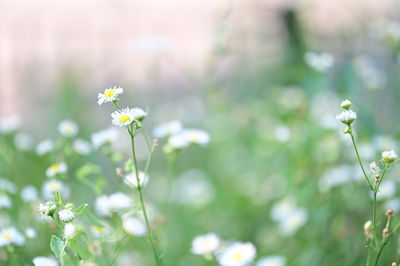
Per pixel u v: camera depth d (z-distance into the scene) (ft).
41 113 7.88
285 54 7.06
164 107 7.34
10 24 8.36
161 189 5.84
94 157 5.49
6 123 4.92
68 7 8.55
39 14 8.39
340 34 6.79
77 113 7.19
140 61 7.59
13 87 8.28
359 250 4.46
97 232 3.87
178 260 4.77
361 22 6.66
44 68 8.32
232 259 3.90
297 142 5.10
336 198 4.68
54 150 4.79
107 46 8.30
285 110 5.45
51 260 3.76
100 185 4.15
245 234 5.05
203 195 5.65
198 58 8.18
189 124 7.06
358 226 4.60
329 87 5.98
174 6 8.88
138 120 3.74
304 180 4.92
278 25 7.28
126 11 8.48
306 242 4.58
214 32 5.98
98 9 8.41
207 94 6.48
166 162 6.42
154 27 8.61
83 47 8.26
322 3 7.20
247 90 7.21
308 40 6.97
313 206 4.73
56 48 8.14
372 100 5.56
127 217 3.88
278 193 5.30
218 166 6.37
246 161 6.19
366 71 5.48
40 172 4.82
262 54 7.32
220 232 5.12
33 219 4.33
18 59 8.32
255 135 6.28
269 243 4.76
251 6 7.39
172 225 4.99
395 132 5.26
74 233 3.59
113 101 3.62
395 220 4.32
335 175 4.69
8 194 4.43
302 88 5.75
